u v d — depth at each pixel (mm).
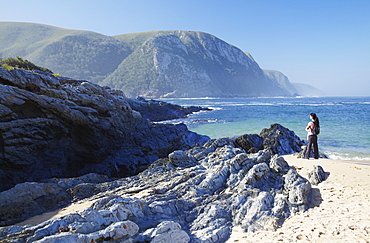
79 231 4488
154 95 198875
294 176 7379
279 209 6336
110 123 15406
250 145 15422
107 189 8211
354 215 5609
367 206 5910
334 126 28828
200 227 5824
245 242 5254
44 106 11859
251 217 6133
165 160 11602
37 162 11562
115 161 15023
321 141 20453
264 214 6180
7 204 6371
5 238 4137
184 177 8500
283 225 5797
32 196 6941
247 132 26688
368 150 17266
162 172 9977
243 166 8516
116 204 5473
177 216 6148
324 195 6816
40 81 12672
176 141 18391
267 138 16156
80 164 14242
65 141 13180
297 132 25344
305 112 49625
